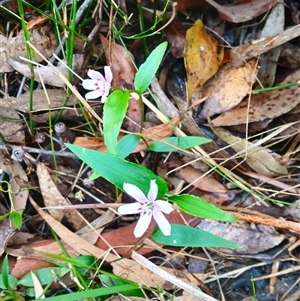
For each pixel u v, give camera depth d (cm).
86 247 17
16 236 17
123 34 19
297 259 18
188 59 19
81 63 18
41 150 18
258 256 18
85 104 16
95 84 15
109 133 13
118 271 17
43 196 17
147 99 19
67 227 18
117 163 14
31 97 17
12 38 17
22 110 18
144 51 19
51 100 18
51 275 17
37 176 18
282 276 18
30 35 17
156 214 14
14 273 17
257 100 18
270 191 18
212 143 18
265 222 17
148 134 17
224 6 19
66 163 18
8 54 17
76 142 18
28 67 17
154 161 19
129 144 16
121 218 18
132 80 18
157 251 18
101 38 18
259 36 20
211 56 19
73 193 18
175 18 20
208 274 18
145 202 14
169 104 18
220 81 18
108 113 13
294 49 19
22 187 18
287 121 19
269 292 18
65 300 14
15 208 17
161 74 19
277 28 20
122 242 17
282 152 19
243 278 18
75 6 16
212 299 15
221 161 18
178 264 18
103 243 17
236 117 18
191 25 20
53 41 18
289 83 19
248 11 19
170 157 19
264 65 19
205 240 15
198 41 19
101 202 18
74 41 18
